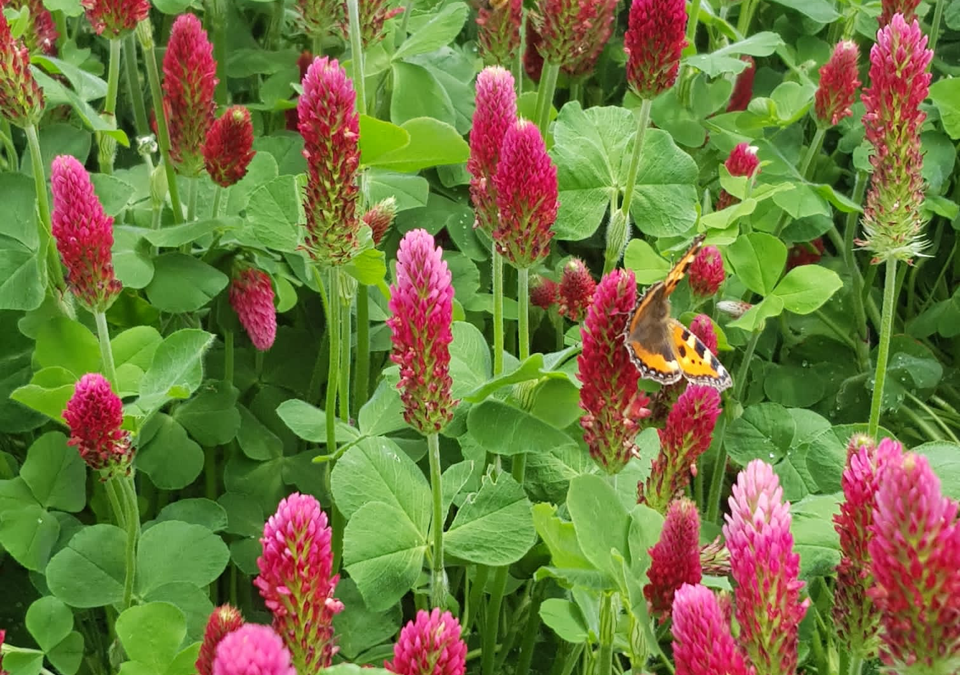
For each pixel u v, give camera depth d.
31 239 0.34
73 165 0.28
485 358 0.31
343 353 0.34
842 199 0.45
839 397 0.47
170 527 0.31
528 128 0.27
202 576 0.30
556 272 0.43
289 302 0.39
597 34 0.44
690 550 0.22
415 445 0.35
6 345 0.36
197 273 0.36
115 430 0.26
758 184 0.46
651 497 0.27
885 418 0.47
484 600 0.35
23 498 0.32
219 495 0.39
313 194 0.28
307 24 0.40
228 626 0.21
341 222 0.28
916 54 0.29
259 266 0.37
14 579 0.35
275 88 0.48
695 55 0.49
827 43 0.58
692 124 0.49
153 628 0.25
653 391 0.34
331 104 0.27
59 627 0.29
